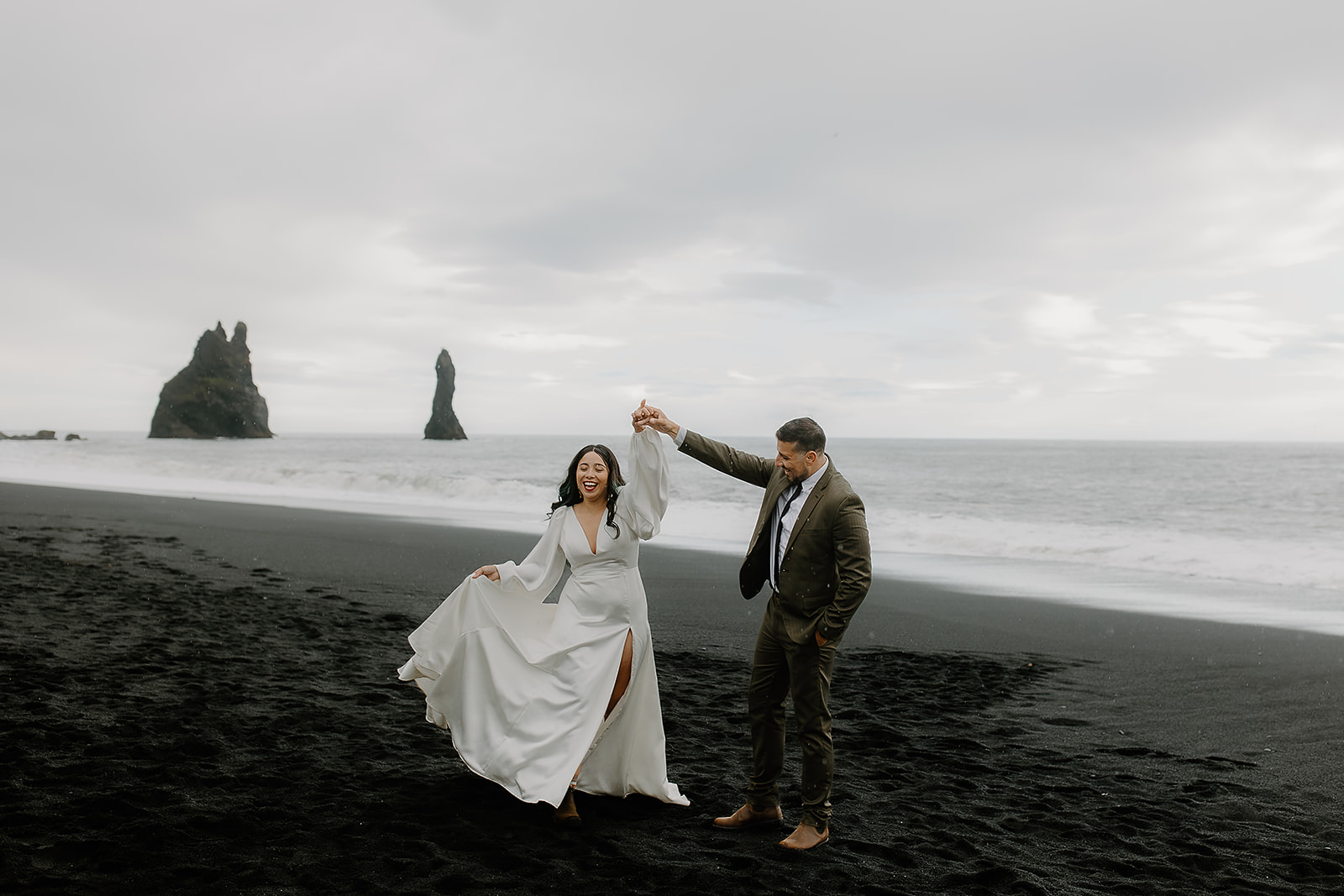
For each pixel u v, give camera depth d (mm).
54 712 4566
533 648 3836
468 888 2920
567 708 3619
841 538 3387
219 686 5277
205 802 3557
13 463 34406
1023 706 5820
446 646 3906
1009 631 8234
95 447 70625
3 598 7426
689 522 17328
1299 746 5055
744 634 7727
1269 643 7758
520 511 19266
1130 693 6188
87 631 6441
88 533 12594
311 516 16891
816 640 3420
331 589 9016
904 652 7371
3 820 3213
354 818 3492
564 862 3186
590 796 3949
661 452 3840
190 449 68312
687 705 5523
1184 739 5172
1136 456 57031
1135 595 10117
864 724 5297
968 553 14070
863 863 3334
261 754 4199
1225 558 12547
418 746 4488
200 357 129875
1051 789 4281
